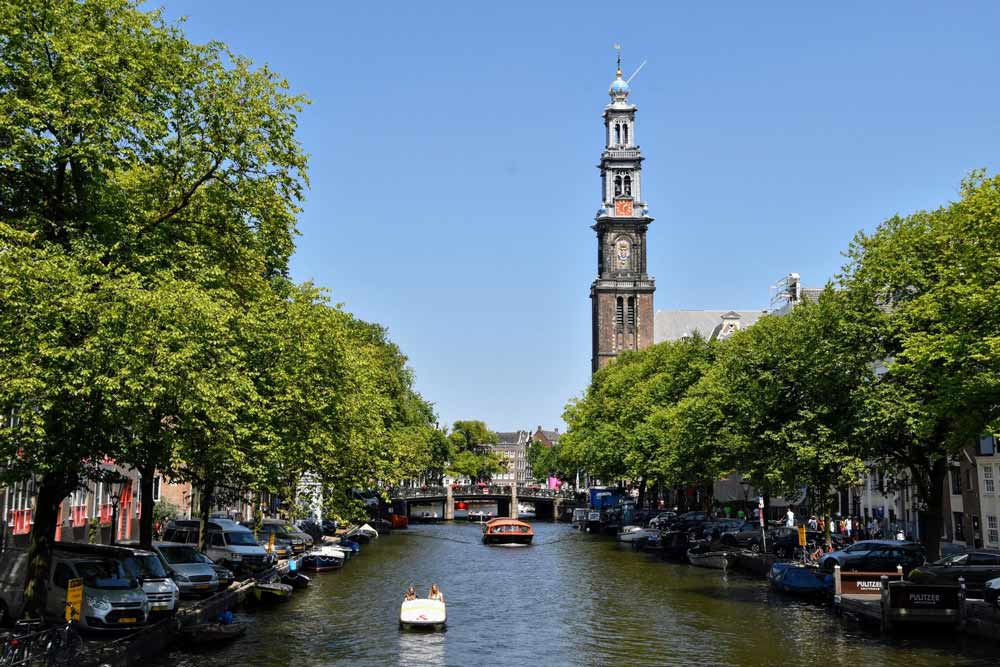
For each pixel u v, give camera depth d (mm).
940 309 32750
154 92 26062
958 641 31328
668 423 72812
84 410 22062
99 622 26547
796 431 39906
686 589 47938
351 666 28516
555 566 62125
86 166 24094
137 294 21812
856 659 28688
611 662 29328
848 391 38719
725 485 100562
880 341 38125
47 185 24938
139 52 25406
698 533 67000
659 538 74375
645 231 159125
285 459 33531
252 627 34875
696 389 65312
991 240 30078
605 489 121438
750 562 56500
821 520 61406
